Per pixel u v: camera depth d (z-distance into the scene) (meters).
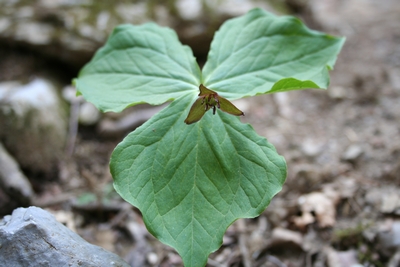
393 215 0.67
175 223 0.49
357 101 0.92
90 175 0.76
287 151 0.81
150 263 0.65
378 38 1.12
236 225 0.69
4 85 0.84
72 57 0.95
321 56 0.56
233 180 0.50
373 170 0.74
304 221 0.68
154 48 0.57
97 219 0.70
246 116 0.92
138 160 0.50
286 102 0.95
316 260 0.65
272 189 0.50
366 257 0.64
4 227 0.50
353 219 0.68
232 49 0.56
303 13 1.25
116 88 0.56
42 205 0.71
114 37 0.58
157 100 0.53
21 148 0.73
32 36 0.94
